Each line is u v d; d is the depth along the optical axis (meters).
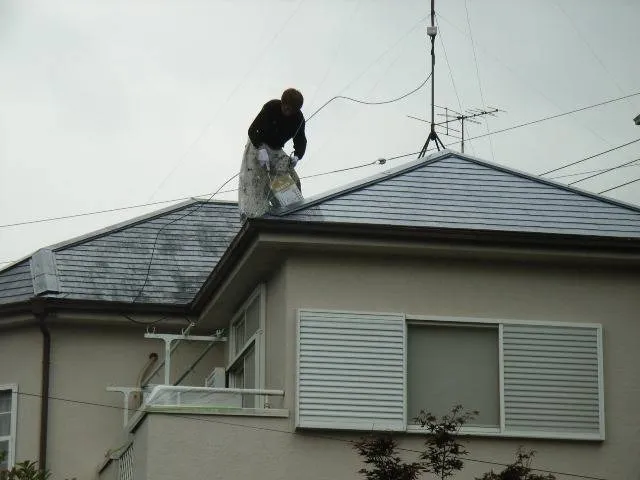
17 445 27.58
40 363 27.92
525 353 23.66
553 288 24.03
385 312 23.44
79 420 27.73
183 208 30.92
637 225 24.55
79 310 27.77
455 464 20.56
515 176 25.55
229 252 24.06
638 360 23.89
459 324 23.64
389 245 23.34
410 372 23.41
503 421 23.28
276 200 25.52
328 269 23.53
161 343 28.22
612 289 24.17
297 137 25.88
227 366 27.02
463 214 24.20
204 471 22.31
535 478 20.36
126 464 24.19
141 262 29.16
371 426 22.81
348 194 24.31
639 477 23.33
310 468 22.56
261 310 24.48
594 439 23.36
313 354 23.03
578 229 24.19
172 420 22.42
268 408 23.03
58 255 28.98
